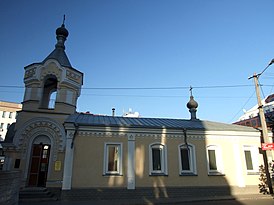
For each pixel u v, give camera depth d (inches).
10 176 341.7
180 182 639.8
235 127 767.1
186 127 696.4
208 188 650.2
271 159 657.0
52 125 717.9
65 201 553.9
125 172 612.7
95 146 616.7
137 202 545.3
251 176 694.5
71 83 780.6
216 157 698.8
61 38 889.5
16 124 703.1
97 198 576.1
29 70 772.6
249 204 527.5
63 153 699.4
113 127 639.1
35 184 665.6
